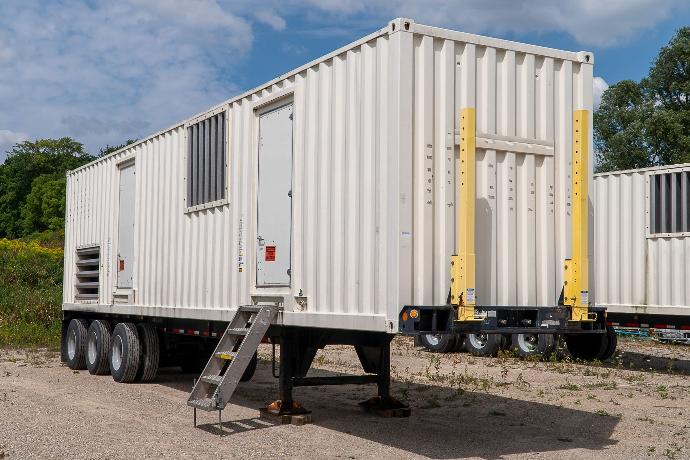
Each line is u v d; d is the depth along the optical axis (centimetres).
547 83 795
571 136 808
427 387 1165
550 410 970
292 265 834
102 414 918
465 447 755
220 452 719
